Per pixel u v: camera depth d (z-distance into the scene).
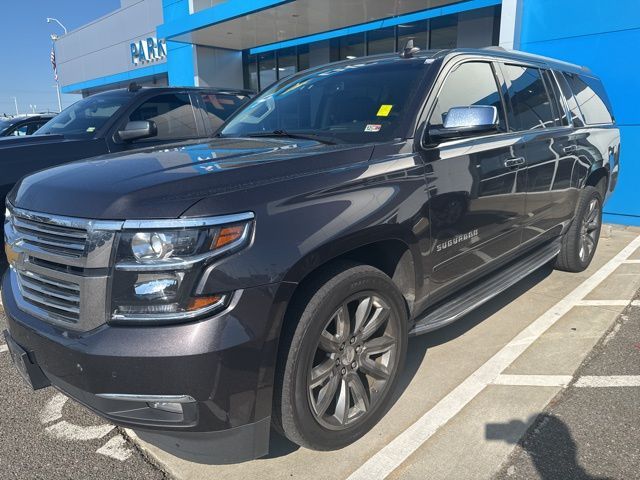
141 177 2.23
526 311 4.25
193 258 1.93
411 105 3.01
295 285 2.13
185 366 1.91
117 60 26.53
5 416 2.98
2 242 4.87
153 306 1.95
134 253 1.95
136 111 5.95
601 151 5.02
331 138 3.08
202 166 2.36
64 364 2.09
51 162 5.20
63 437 2.77
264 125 3.67
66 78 32.44
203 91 6.68
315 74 3.91
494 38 11.40
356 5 11.25
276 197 2.17
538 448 2.53
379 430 2.71
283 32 14.11
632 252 6.00
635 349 3.54
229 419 2.04
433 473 2.38
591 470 2.37
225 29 13.58
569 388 3.07
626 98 7.24
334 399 2.48
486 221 3.32
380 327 2.67
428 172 2.82
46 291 2.25
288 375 2.18
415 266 2.77
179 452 2.23
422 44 12.70
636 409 2.84
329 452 2.56
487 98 3.57
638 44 7.00
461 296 3.45
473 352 3.54
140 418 2.06
